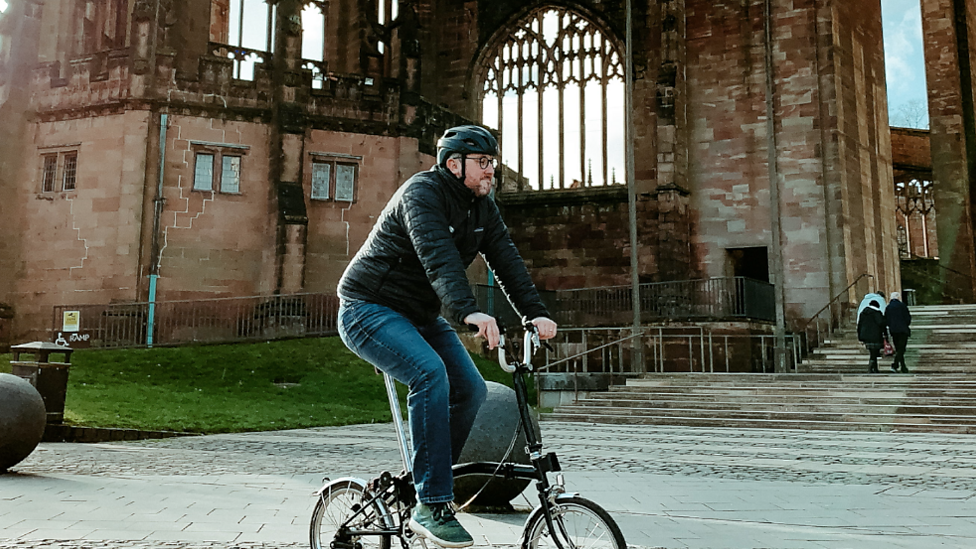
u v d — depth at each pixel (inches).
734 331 1073.5
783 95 1231.5
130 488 277.6
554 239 1343.5
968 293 1464.1
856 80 1290.6
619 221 1310.3
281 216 1093.1
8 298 1104.2
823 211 1184.2
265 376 847.7
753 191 1242.6
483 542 190.2
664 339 1115.9
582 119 1375.5
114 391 703.1
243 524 209.9
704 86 1295.5
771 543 193.8
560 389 838.5
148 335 1047.0
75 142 1118.4
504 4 1425.9
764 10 1264.8
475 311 127.0
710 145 1279.5
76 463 359.9
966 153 1512.1
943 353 809.5
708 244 1259.8
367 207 1174.3
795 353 935.0
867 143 1302.9
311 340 1037.2
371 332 137.6
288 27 1152.2
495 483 218.4
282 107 1133.7
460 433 143.3
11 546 174.9
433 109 1253.1
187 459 389.1
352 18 1392.7
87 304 1071.6
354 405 747.4
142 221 1076.5
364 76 1198.9
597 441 514.0
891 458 409.1
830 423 613.9
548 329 133.3
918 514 239.3
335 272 1146.7
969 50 1546.5
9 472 318.7
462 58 1444.4
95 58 1126.4
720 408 686.5
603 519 119.0
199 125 1120.2
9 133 1123.3
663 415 692.1
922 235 1823.3
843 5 1268.5
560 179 1373.0
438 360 134.3
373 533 141.4
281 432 571.2
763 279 1311.5
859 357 903.7
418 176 139.6
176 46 1283.2
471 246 145.5
